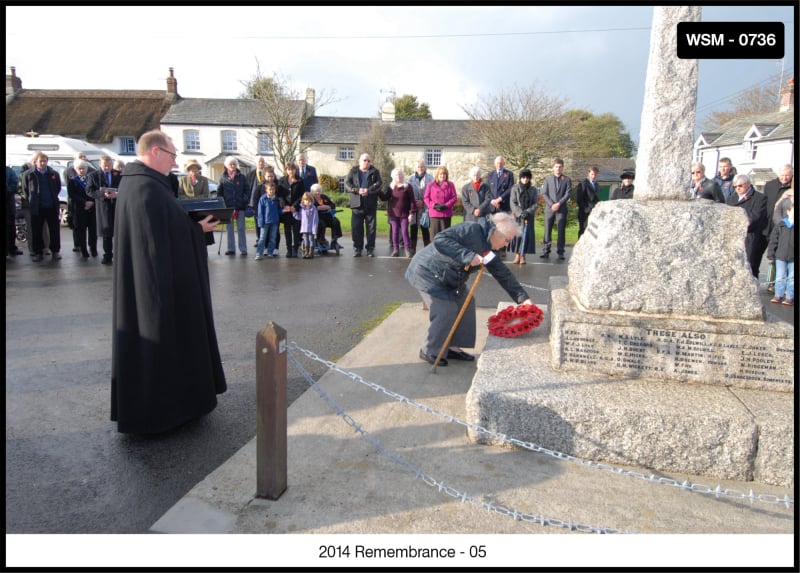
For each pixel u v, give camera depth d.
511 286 4.73
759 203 9.16
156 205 3.47
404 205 11.98
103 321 6.64
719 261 3.67
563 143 25.33
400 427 3.85
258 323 6.67
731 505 3.04
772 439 3.17
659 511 2.97
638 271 3.75
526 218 11.47
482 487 3.13
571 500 3.04
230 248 12.06
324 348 5.73
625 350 3.73
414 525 2.79
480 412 3.57
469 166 30.52
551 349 4.13
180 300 3.64
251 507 2.89
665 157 3.95
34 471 3.24
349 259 11.84
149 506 2.92
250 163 34.91
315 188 12.05
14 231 11.57
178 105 35.84
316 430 3.78
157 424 3.56
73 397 4.35
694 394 3.51
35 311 7.09
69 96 35.72
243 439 3.68
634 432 3.33
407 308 7.37
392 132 36.44
